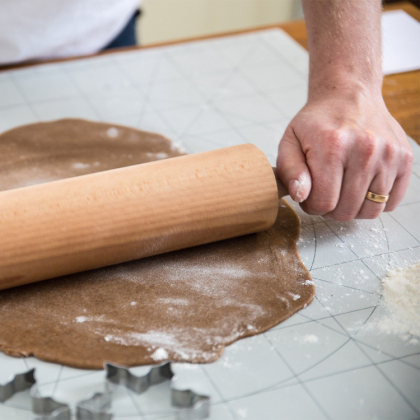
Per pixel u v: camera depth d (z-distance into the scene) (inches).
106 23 71.9
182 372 32.1
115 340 33.9
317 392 31.0
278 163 41.6
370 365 32.6
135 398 30.7
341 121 39.8
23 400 30.5
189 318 35.5
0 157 49.9
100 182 38.2
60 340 33.9
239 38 73.5
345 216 41.4
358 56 44.1
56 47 69.5
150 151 51.4
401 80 63.5
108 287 38.1
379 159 38.6
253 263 40.1
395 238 43.0
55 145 51.7
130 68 66.5
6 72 64.8
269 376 31.9
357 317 35.8
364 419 29.6
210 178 38.9
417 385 31.4
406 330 34.9
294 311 36.0
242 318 35.4
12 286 37.1
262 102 60.7
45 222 36.0
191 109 59.2
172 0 118.1
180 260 40.5
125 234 37.3
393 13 75.5
